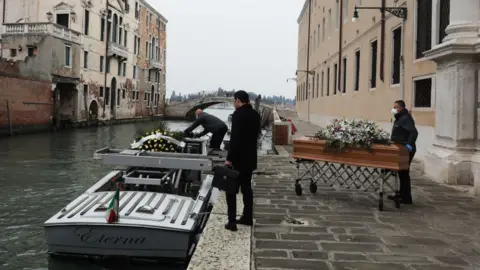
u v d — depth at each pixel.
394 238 4.36
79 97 34.66
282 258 3.73
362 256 3.81
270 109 44.75
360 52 16.16
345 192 6.71
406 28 11.09
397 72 12.12
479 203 6.02
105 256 4.84
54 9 34.25
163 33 59.72
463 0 7.30
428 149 8.55
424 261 3.71
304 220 5.00
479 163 7.13
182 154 6.36
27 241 6.75
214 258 3.62
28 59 30.23
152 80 55.03
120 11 42.91
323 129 6.21
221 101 60.16
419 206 5.82
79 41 34.31
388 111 12.65
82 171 13.96
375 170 5.76
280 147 14.73
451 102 7.62
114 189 6.31
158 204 5.20
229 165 4.47
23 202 9.55
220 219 4.80
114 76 42.16
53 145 21.92
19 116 26.80
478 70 7.34
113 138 27.19
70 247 4.75
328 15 24.23
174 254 4.69
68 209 5.09
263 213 5.32
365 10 15.49
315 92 29.19
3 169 14.21
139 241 4.65
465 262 3.70
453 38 7.34
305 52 36.12
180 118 60.78
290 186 7.25
